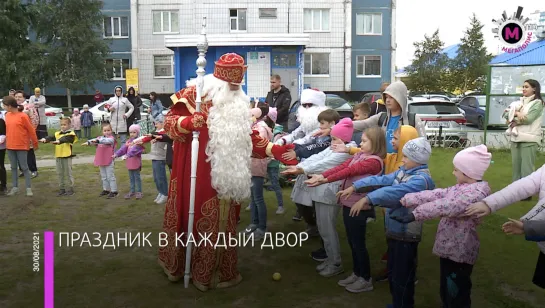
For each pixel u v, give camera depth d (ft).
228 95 14.05
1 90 93.71
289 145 14.73
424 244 18.42
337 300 13.70
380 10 101.96
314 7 98.63
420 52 115.44
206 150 14.06
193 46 66.64
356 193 13.56
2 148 27.20
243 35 66.59
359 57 103.14
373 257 17.22
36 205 24.66
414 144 11.66
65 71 94.12
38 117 36.42
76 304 13.51
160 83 100.94
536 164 35.53
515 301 13.42
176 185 14.79
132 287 14.64
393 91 15.37
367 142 13.47
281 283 14.93
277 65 68.49
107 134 26.45
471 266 11.34
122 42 103.09
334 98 50.16
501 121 41.06
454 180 29.94
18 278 15.31
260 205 19.12
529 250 17.49
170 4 98.27
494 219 21.12
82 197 26.48
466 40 111.65
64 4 93.91
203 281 14.28
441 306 13.12
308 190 15.23
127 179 31.60
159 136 18.78
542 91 38.99
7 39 89.40
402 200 11.19
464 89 111.55
